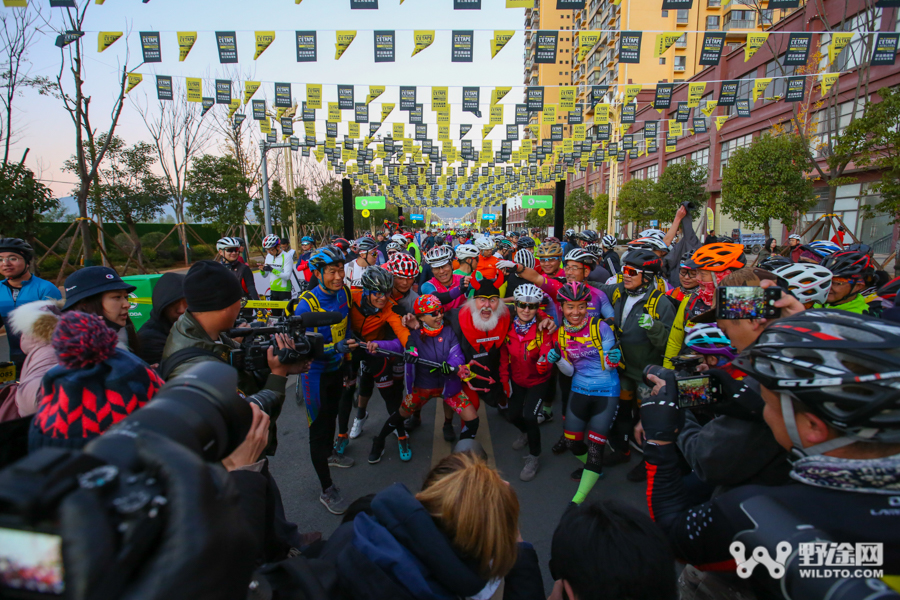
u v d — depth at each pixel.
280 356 1.83
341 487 3.36
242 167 21.17
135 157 19.64
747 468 1.20
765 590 0.88
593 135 16.97
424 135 15.48
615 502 1.23
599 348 3.04
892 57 7.31
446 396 3.42
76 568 0.36
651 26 43.88
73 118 11.20
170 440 0.58
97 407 1.20
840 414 0.78
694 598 1.22
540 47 6.91
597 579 1.07
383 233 13.36
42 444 1.20
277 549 1.47
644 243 4.75
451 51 6.91
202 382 0.82
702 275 3.06
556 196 14.42
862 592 0.73
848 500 0.81
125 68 11.18
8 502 0.38
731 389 1.21
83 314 1.23
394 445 4.07
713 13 43.03
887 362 0.75
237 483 1.13
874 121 9.81
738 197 15.43
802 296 2.22
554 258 5.17
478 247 5.18
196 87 8.85
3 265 3.72
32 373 1.72
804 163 14.36
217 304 1.71
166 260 21.41
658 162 36.44
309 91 9.62
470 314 3.35
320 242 30.62
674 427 1.32
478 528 1.06
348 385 3.71
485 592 1.09
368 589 1.00
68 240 17.16
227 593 0.51
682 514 1.19
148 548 0.43
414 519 1.06
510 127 13.66
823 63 18.22
